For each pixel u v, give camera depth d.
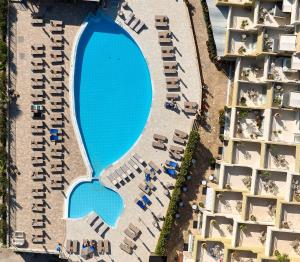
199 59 38.03
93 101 38.47
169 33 37.38
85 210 38.75
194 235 36.59
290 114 34.19
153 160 38.25
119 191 38.34
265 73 34.00
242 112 35.47
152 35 37.50
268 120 34.06
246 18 35.97
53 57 37.25
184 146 38.16
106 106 38.56
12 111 37.59
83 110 38.44
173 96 37.78
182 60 37.72
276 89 33.66
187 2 37.19
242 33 35.94
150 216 38.53
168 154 38.22
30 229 38.28
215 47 37.44
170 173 38.03
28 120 37.69
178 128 38.19
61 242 38.44
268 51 33.59
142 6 37.22
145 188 38.16
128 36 37.97
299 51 31.95
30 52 37.19
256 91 35.81
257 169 33.59
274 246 32.41
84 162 38.28
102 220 38.31
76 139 38.12
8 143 37.69
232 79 38.06
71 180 38.38
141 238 38.62
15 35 37.03
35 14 36.81
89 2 37.03
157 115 38.03
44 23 37.03
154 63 37.72
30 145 37.84
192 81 37.94
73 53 37.28
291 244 32.38
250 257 33.97
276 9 33.38
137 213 38.53
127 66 38.31
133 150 38.16
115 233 38.53
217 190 34.88
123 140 38.81
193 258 35.59
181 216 38.88
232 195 35.16
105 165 38.78
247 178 34.88
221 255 35.19
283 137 34.28
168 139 38.19
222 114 37.97
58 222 38.31
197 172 38.72
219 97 38.38
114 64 38.28
